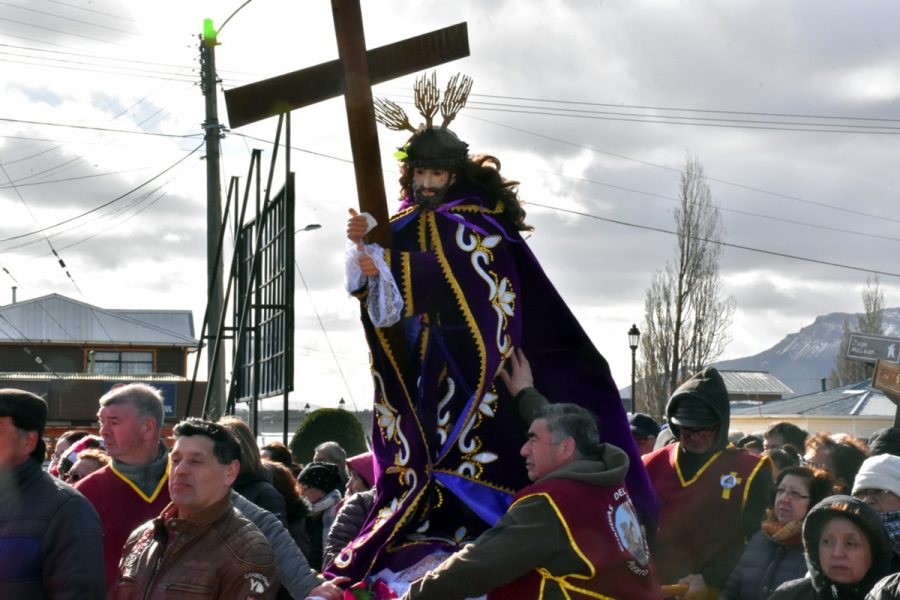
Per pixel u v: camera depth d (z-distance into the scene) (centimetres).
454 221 409
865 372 5203
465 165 413
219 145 1611
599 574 366
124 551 411
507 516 370
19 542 396
